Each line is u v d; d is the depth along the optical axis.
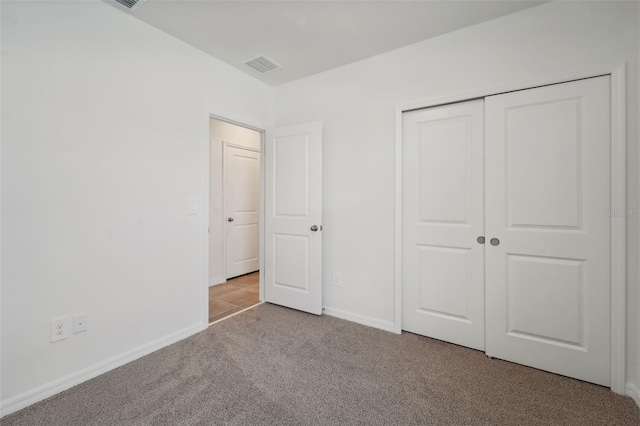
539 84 1.87
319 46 2.38
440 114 2.26
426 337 2.34
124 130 1.95
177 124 2.26
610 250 1.69
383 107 2.49
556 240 1.84
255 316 2.77
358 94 2.62
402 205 2.42
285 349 2.14
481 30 2.07
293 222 2.92
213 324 2.59
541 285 1.89
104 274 1.86
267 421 1.43
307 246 2.84
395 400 1.59
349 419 1.45
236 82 2.75
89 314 1.79
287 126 3.01
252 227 4.50
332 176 2.78
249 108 2.89
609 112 1.69
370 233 2.56
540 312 1.90
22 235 1.54
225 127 4.03
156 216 2.14
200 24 2.08
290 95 3.05
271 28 2.13
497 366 1.93
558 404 1.56
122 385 1.72
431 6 1.89
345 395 1.63
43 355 1.61
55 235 1.65
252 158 4.46
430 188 2.31
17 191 1.52
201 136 2.44
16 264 1.52
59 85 1.66
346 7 1.90
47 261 1.62
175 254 2.27
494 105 2.03
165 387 1.70
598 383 1.73
